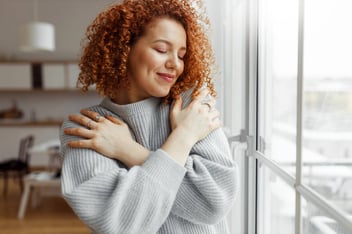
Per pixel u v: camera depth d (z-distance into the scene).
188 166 0.79
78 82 0.94
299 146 0.94
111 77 0.85
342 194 0.95
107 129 0.82
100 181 0.74
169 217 0.82
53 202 4.39
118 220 0.73
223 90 1.62
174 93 0.87
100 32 0.85
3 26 6.49
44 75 6.31
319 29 0.93
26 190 3.88
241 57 1.46
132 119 0.85
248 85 1.34
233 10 1.54
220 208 0.79
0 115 6.46
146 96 0.88
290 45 1.12
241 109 1.46
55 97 6.76
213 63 0.94
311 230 0.96
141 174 0.74
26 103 6.75
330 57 0.92
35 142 6.27
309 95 0.96
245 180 1.43
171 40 0.79
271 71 1.32
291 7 1.10
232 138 1.40
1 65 6.26
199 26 0.87
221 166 0.80
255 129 1.35
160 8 0.80
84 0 6.54
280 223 1.34
